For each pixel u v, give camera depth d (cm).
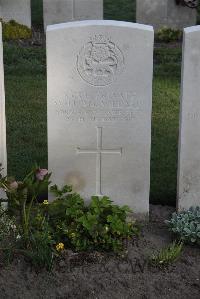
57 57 241
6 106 392
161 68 478
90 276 220
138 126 250
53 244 232
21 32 560
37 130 356
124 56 242
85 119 248
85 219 233
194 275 223
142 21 610
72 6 592
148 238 245
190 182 256
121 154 253
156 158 324
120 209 243
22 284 215
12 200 225
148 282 218
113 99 246
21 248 227
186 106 246
